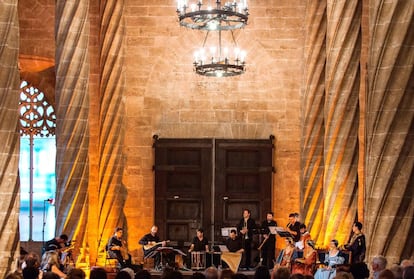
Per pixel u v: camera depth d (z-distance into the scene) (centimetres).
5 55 1836
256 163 3553
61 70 2792
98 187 3303
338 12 2527
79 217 2778
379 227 1670
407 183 1652
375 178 1678
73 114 2783
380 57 1670
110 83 3356
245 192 3547
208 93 3556
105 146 3325
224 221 3538
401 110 1653
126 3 3556
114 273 2725
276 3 3559
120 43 3381
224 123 3556
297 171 3531
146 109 3544
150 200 3522
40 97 3744
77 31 2791
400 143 1650
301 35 3556
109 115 3341
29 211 3728
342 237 2530
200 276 1344
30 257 1839
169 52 3559
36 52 3578
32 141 3741
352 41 2517
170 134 3547
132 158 3525
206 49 3556
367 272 1507
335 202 2547
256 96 3556
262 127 3553
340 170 2545
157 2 3559
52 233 3744
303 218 3117
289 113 3547
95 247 3250
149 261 3316
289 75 3553
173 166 3538
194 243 3097
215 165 3547
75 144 2786
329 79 2552
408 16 1642
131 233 3497
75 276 1378
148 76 3550
